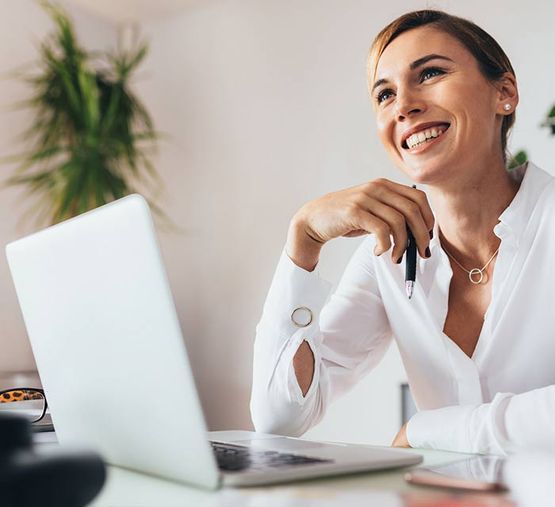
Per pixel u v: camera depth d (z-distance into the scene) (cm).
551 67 299
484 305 134
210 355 365
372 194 107
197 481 61
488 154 131
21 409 114
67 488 40
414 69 130
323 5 352
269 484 62
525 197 129
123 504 56
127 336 63
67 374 74
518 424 87
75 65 338
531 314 126
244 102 369
